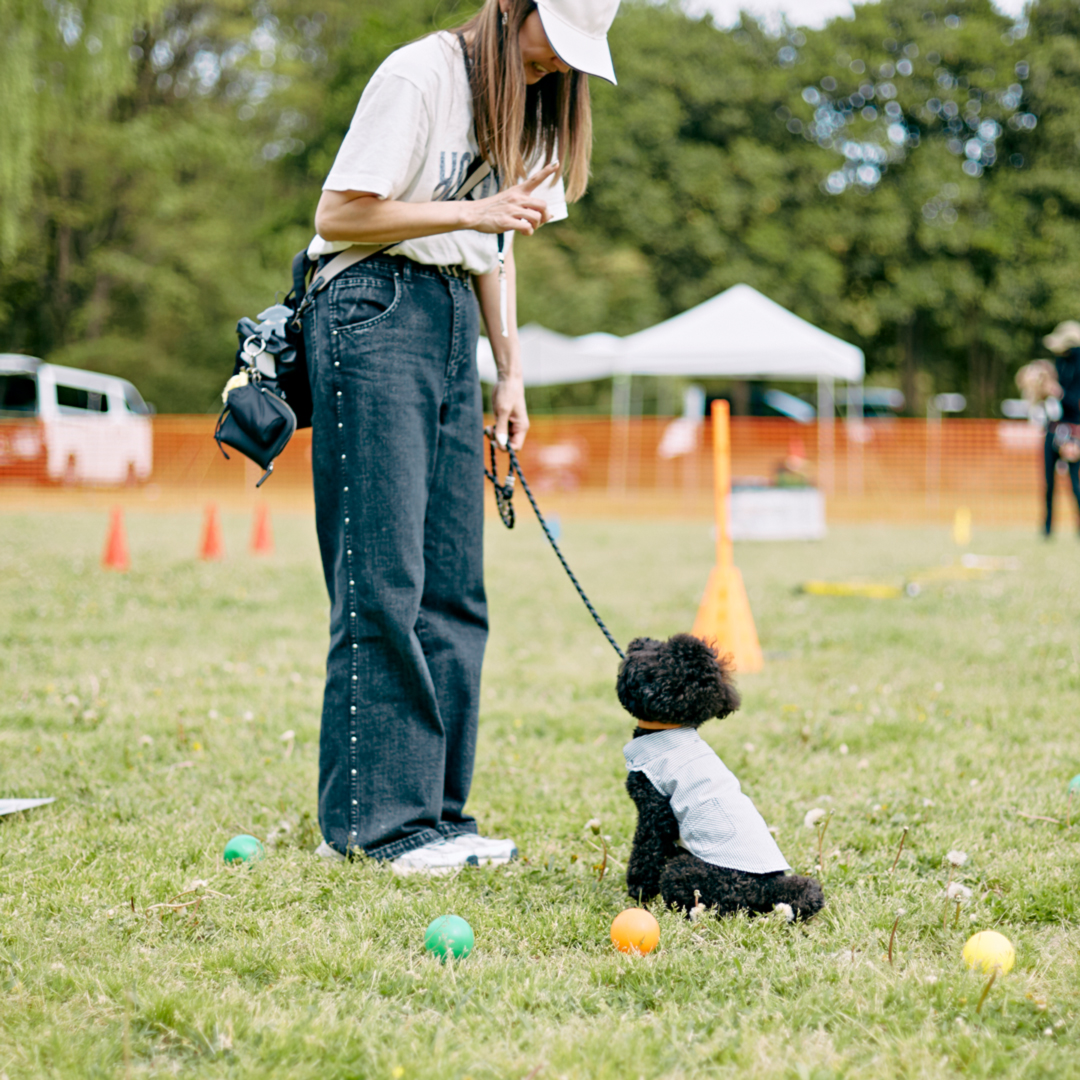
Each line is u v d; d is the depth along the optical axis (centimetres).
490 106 266
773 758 391
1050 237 2892
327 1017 197
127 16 1347
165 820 318
